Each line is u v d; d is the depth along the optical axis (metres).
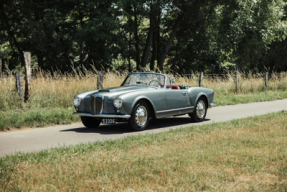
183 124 9.40
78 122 9.81
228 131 7.12
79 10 25.95
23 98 10.67
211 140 6.10
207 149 5.36
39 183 3.75
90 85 12.63
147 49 29.52
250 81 20.98
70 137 7.25
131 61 41.72
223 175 4.07
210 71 43.78
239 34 29.92
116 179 3.88
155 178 3.93
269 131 7.18
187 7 28.36
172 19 32.16
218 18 30.80
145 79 8.94
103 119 7.88
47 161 4.68
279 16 32.16
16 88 10.65
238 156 4.94
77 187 3.60
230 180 3.96
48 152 5.25
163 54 30.88
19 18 31.03
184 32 33.47
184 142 5.98
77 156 4.98
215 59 36.59
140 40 35.25
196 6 28.12
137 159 4.74
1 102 10.09
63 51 29.27
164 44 35.53
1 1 29.20
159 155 4.95
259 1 29.52
